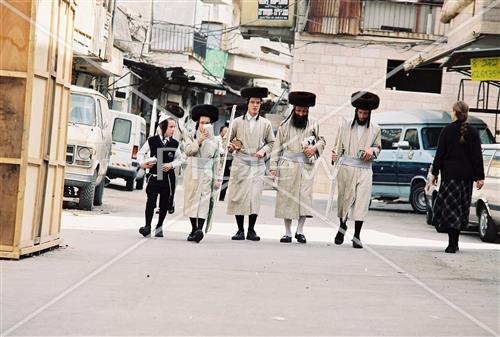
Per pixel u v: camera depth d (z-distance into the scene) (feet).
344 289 31.60
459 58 72.02
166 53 145.69
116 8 118.32
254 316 25.66
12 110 34.14
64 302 26.48
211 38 174.60
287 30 118.42
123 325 23.57
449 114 86.53
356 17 112.68
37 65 34.71
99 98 65.36
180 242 45.73
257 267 36.65
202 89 146.92
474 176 46.37
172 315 25.27
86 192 63.16
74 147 61.82
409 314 27.07
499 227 56.44
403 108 113.19
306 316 26.00
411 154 85.25
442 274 37.06
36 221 36.45
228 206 49.11
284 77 196.54
